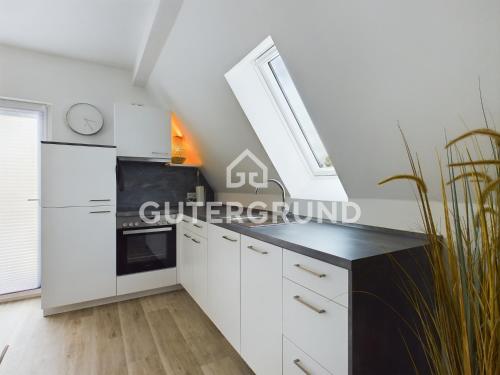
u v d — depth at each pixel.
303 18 1.29
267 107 2.27
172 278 3.12
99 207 2.77
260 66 2.07
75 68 3.18
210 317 2.27
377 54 1.15
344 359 1.04
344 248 1.21
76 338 2.22
